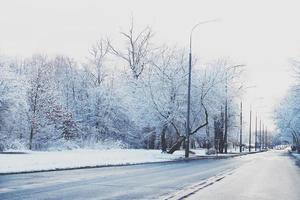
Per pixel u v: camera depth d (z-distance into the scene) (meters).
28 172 18.91
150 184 15.12
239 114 74.19
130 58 63.00
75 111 61.53
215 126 60.31
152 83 47.62
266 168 29.38
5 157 25.14
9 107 41.50
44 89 49.59
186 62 48.56
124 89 57.78
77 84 65.12
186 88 47.34
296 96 50.31
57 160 25.77
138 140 58.50
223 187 15.15
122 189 13.14
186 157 41.84
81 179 16.16
